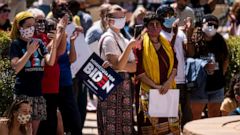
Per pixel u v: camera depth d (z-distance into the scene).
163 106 11.08
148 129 11.15
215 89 12.22
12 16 16.02
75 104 11.39
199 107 12.22
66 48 11.22
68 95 11.30
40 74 10.46
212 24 12.14
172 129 11.14
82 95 12.76
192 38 12.22
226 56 12.31
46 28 10.88
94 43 12.61
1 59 11.20
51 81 10.88
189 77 12.05
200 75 12.02
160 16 11.34
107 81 10.95
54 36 10.59
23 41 10.41
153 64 11.10
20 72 10.40
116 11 10.99
